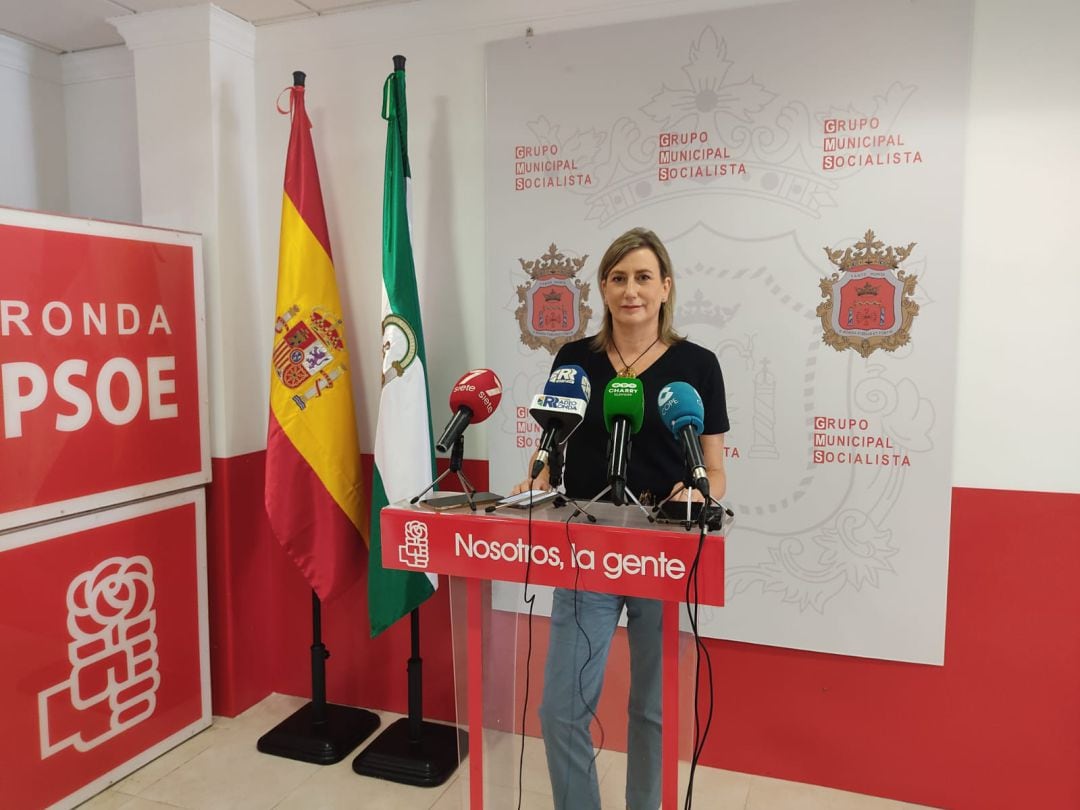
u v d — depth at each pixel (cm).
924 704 230
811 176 226
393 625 284
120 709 244
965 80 212
